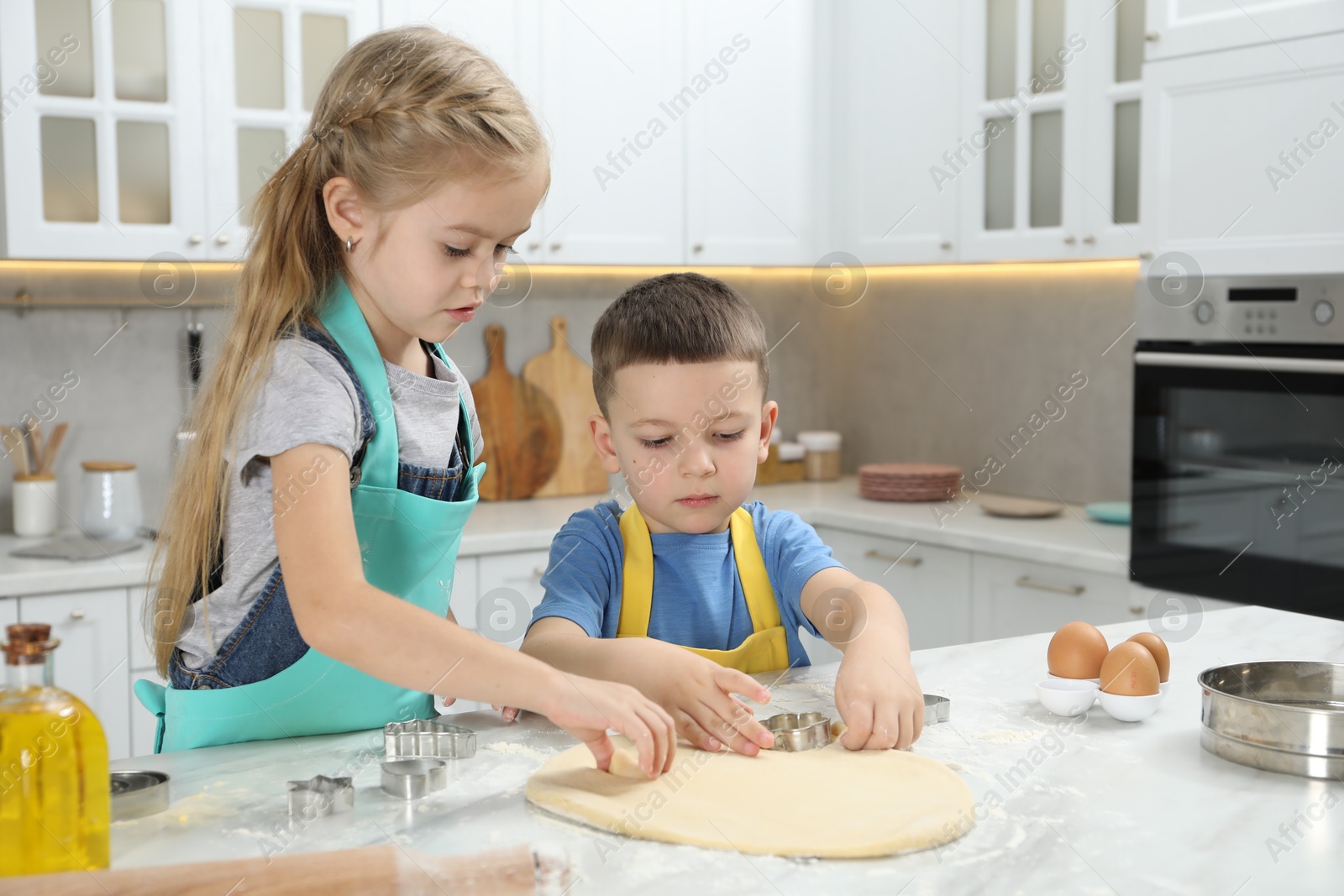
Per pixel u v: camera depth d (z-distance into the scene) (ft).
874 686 2.92
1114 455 9.23
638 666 2.97
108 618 7.06
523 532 8.12
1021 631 8.04
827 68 9.86
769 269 11.29
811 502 9.80
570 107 8.64
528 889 1.97
